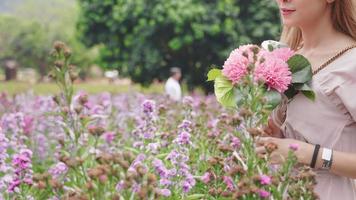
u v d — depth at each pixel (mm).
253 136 2924
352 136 3268
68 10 61531
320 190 3342
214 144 4805
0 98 10656
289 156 2938
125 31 18969
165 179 3592
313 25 3387
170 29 18438
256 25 18000
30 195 3992
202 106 7281
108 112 8102
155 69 19141
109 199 2875
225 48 18375
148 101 4652
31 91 14688
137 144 4746
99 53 19859
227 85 3416
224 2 17844
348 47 3322
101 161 2994
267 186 2900
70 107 3215
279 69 3234
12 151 6434
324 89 3258
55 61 3162
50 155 7195
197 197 3988
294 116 3350
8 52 56594
